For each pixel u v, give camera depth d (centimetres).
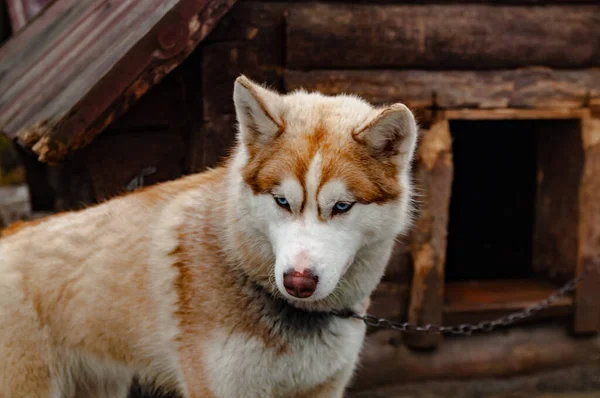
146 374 178
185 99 206
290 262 157
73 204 226
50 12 289
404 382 224
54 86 208
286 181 159
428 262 218
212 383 168
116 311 174
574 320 229
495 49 216
